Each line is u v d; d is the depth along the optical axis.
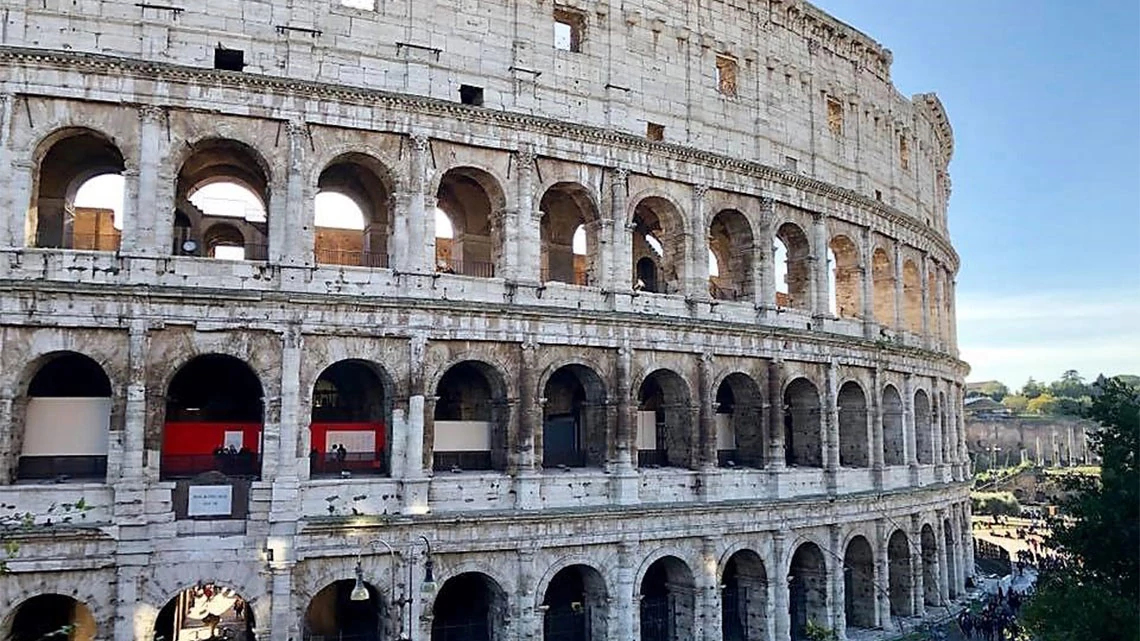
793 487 63.16
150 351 45.09
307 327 47.56
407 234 50.78
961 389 93.00
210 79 47.16
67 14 46.16
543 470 54.81
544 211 64.25
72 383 50.72
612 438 55.44
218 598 75.00
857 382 69.88
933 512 77.81
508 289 53.09
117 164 52.81
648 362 57.28
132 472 43.91
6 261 43.62
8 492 42.44
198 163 53.72
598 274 57.00
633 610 54.25
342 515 47.22
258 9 49.44
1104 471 46.38
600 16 59.38
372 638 51.94
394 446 49.22
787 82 68.94
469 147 53.31
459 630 54.59
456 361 51.16
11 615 41.72
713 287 67.50
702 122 62.81
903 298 78.19
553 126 55.12
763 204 64.88
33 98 44.94
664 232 62.28
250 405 54.47
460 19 54.19
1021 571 100.75
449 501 49.94
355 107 50.19
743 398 64.00
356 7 51.62
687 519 56.72
